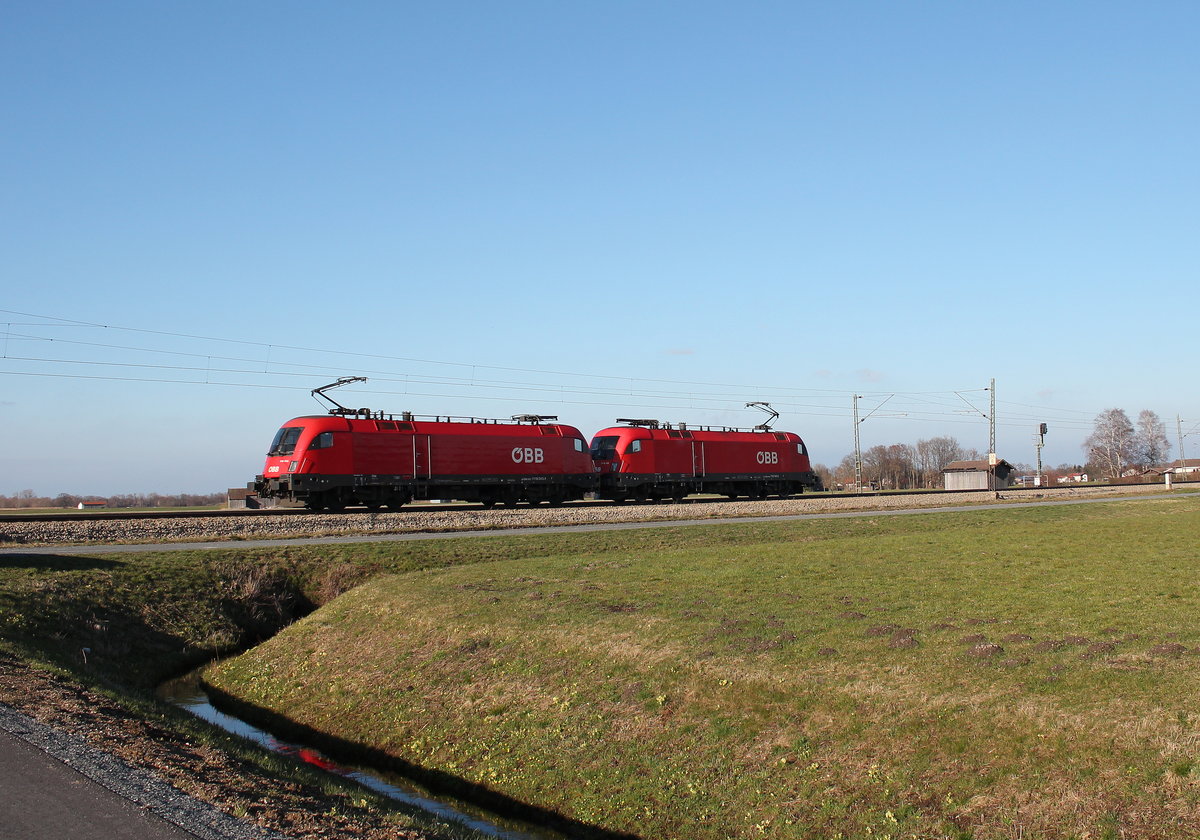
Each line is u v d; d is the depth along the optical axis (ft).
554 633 62.28
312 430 149.18
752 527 133.90
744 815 39.70
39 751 33.22
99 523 116.67
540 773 47.70
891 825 35.88
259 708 66.85
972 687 43.32
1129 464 479.00
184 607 86.22
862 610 60.85
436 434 162.81
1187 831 30.81
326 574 97.45
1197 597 59.62
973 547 94.38
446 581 85.15
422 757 53.36
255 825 27.81
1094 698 39.91
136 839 25.29
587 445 188.75
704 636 56.90
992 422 237.25
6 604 71.92
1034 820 33.60
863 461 477.36
